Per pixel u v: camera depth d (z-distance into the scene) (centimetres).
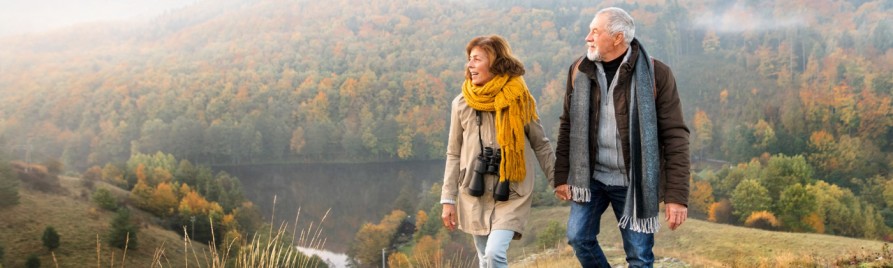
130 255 5212
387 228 8288
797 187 7212
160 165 9638
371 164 12025
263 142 12344
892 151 9094
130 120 12512
